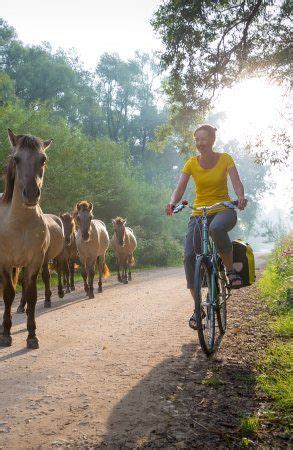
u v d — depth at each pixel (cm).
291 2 1145
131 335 546
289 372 362
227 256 430
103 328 597
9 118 1648
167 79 1453
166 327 596
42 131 1775
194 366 404
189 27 1241
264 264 2064
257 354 435
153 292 1066
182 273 1922
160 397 324
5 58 4628
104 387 350
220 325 503
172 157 5525
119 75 5559
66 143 1817
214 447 247
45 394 337
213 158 455
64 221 1074
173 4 1206
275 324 555
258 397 321
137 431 269
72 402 319
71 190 1778
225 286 516
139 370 394
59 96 4744
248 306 738
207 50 1285
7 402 322
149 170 5328
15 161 451
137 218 2911
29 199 434
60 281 1006
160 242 2969
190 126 1535
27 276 512
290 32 1191
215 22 1227
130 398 324
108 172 2542
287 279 833
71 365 415
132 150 5641
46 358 443
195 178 461
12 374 389
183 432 266
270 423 277
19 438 262
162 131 1586
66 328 604
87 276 1045
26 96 4588
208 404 309
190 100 1391
